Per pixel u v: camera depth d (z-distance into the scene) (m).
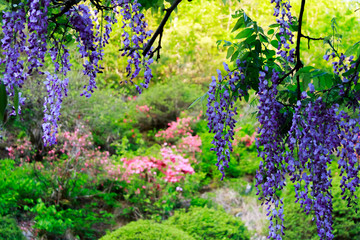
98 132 9.09
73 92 7.44
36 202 5.93
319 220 1.41
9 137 7.41
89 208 6.46
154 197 6.98
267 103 1.49
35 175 6.39
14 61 1.22
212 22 10.73
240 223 5.45
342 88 1.40
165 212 6.78
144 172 7.44
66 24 1.43
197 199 7.09
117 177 7.01
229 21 10.68
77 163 6.56
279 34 1.64
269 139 1.49
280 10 1.67
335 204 4.94
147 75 1.65
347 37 7.22
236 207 7.13
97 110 8.38
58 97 1.52
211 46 12.29
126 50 1.63
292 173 1.46
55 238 5.38
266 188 1.50
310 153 1.40
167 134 9.98
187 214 5.74
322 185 1.39
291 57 1.68
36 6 1.20
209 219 5.40
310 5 7.93
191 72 13.68
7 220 4.83
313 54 7.33
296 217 5.14
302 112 1.42
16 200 5.52
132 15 1.59
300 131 1.41
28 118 7.17
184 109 11.34
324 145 1.41
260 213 6.64
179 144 9.17
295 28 1.76
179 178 7.22
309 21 7.96
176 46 12.80
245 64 1.59
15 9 1.22
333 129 1.41
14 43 1.22
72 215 5.94
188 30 11.39
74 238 5.51
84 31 1.43
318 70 1.45
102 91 9.31
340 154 1.42
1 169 6.27
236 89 1.57
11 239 4.55
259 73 1.56
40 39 1.26
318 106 1.38
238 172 8.52
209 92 1.55
